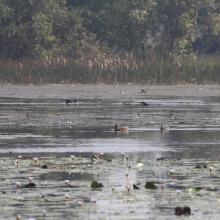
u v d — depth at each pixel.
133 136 70.19
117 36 199.00
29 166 52.19
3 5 188.25
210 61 164.50
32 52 185.75
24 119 85.25
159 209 38.97
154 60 158.50
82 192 43.06
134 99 116.69
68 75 152.88
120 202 40.50
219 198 41.69
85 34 194.38
